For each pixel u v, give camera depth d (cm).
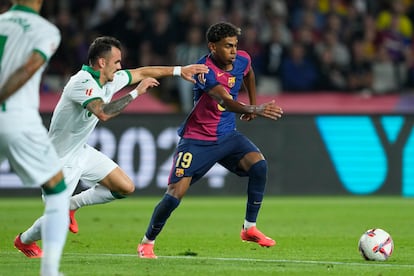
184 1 7312
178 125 6169
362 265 2884
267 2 7544
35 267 2755
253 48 6888
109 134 6122
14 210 5178
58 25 6869
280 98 6662
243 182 6191
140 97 6619
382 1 7725
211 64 3050
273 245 3247
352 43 7200
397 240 3756
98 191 3253
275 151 6231
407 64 7138
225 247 3497
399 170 6278
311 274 2653
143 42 6956
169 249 3419
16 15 2352
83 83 2927
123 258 3030
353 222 4569
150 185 6150
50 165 2320
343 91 6881
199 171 3064
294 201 5881
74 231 3309
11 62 2320
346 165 6278
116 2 7475
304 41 6931
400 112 6406
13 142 2298
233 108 2945
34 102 2334
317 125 6266
